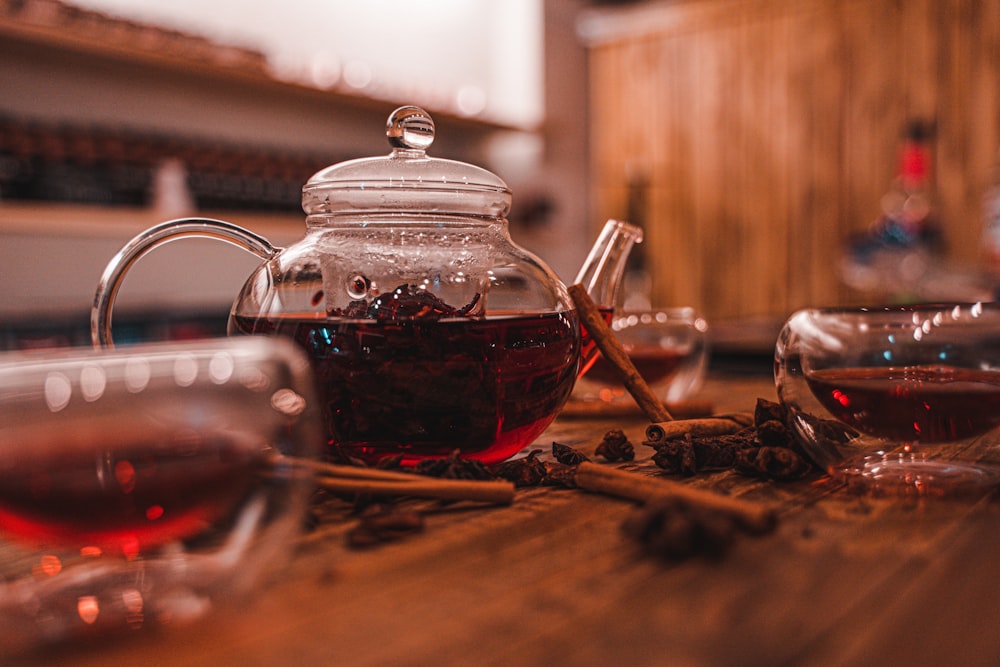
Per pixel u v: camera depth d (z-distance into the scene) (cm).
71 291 135
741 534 30
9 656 23
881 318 36
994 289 149
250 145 165
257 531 27
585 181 233
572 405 54
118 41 126
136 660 23
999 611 25
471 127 200
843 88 188
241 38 157
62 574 28
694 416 53
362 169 39
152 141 135
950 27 174
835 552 28
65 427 26
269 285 39
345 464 38
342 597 26
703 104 209
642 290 213
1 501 26
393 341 36
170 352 27
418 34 203
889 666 22
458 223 39
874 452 36
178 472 26
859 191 188
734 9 202
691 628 24
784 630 24
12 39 118
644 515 29
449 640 24
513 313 38
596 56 229
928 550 29
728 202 207
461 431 37
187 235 40
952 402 35
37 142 119
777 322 123
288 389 27
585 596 26
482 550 29
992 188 165
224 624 25
